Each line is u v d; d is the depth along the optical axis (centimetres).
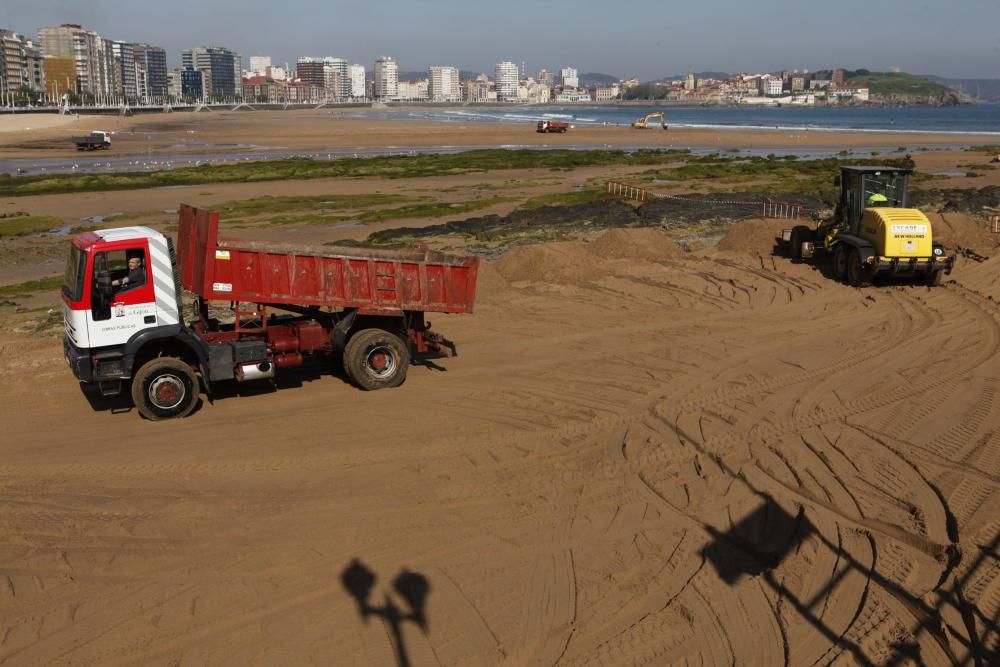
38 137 12381
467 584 803
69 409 1291
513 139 11825
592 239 2978
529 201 4428
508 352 1594
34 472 1054
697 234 3027
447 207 4262
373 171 6694
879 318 1819
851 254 2114
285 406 1301
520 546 874
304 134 13462
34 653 700
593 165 7244
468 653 700
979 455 1077
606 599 778
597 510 951
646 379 1416
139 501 973
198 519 930
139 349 1249
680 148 9575
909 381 1388
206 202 4688
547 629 732
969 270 2272
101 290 1177
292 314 1484
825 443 1127
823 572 813
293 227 3706
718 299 2020
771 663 683
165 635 725
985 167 5928
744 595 779
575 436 1164
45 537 892
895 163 6238
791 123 17900
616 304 1980
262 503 970
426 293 1413
